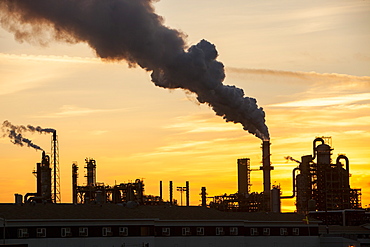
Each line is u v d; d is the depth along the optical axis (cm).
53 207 15750
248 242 18425
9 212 14812
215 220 17625
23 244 13962
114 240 15738
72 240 15175
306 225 19462
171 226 16900
